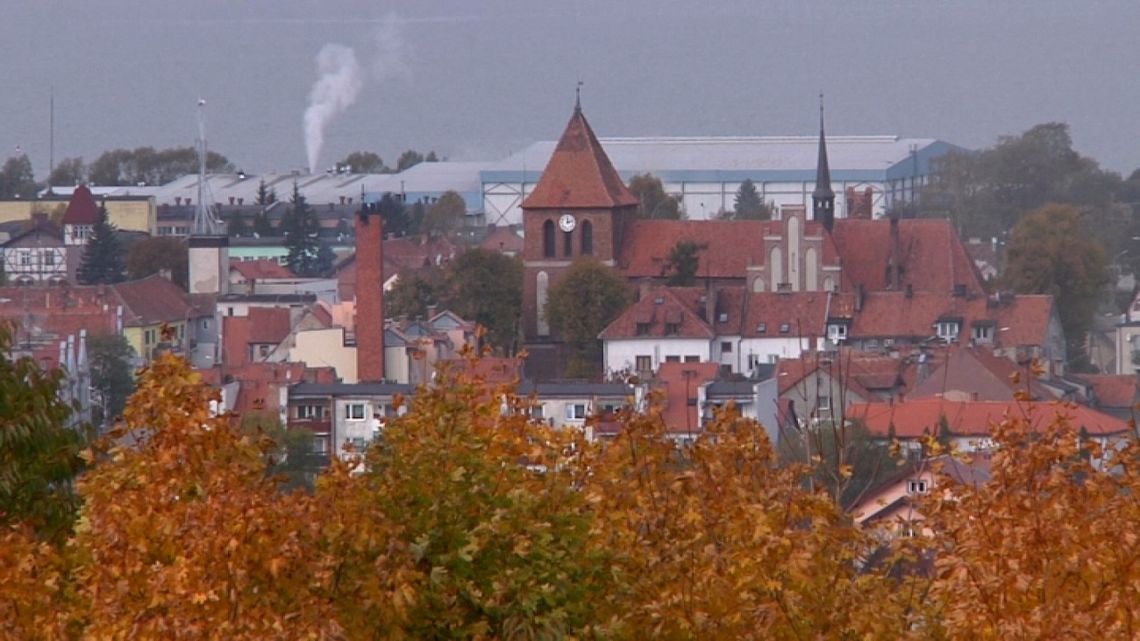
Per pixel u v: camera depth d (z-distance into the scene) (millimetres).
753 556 98625
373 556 92625
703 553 99188
